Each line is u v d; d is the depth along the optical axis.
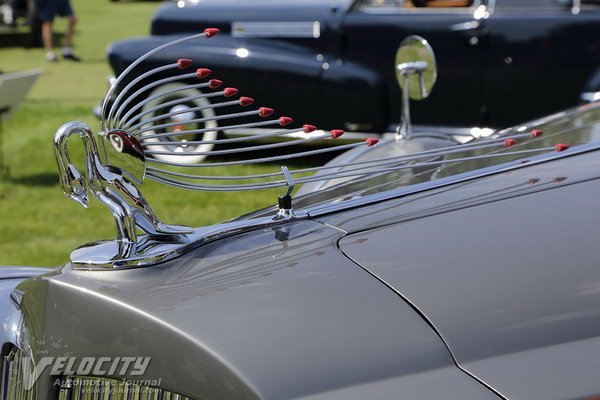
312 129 1.97
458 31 8.29
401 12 8.41
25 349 1.92
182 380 1.58
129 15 26.12
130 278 1.78
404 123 3.42
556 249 1.73
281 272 1.76
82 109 11.77
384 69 8.45
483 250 1.76
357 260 1.80
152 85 1.89
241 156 8.49
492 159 2.38
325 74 8.43
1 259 5.69
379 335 1.54
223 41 8.53
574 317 1.54
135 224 1.91
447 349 1.51
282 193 2.09
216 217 6.70
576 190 1.97
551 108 8.24
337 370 1.48
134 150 1.87
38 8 17.31
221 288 1.71
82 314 1.75
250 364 1.49
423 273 1.71
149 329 1.63
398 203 2.11
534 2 8.16
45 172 8.38
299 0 8.65
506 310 1.57
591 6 8.08
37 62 17.08
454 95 8.41
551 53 8.13
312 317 1.59
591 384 1.41
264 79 8.42
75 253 1.91
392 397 1.43
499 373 1.45
